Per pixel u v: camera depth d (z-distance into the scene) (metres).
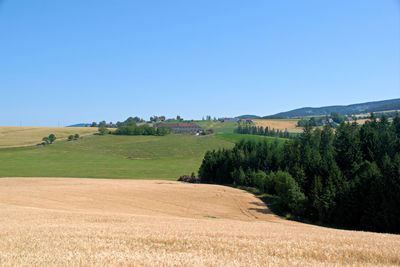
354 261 12.02
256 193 69.81
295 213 48.88
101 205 43.59
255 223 31.61
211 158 98.56
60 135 187.25
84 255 11.13
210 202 53.19
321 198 45.53
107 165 120.94
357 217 43.62
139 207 44.22
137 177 96.56
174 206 47.22
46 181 71.69
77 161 128.62
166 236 16.16
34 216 25.56
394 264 11.84
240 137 180.12
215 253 12.66
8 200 42.28
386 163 51.84
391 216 39.00
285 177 55.97
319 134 108.00
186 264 10.29
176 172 108.69
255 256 12.07
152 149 155.62
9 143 160.25
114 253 11.55
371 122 112.31
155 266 10.00
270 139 166.62
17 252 11.70
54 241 14.03
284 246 14.48
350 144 72.94
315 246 14.75
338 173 51.62
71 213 28.75
